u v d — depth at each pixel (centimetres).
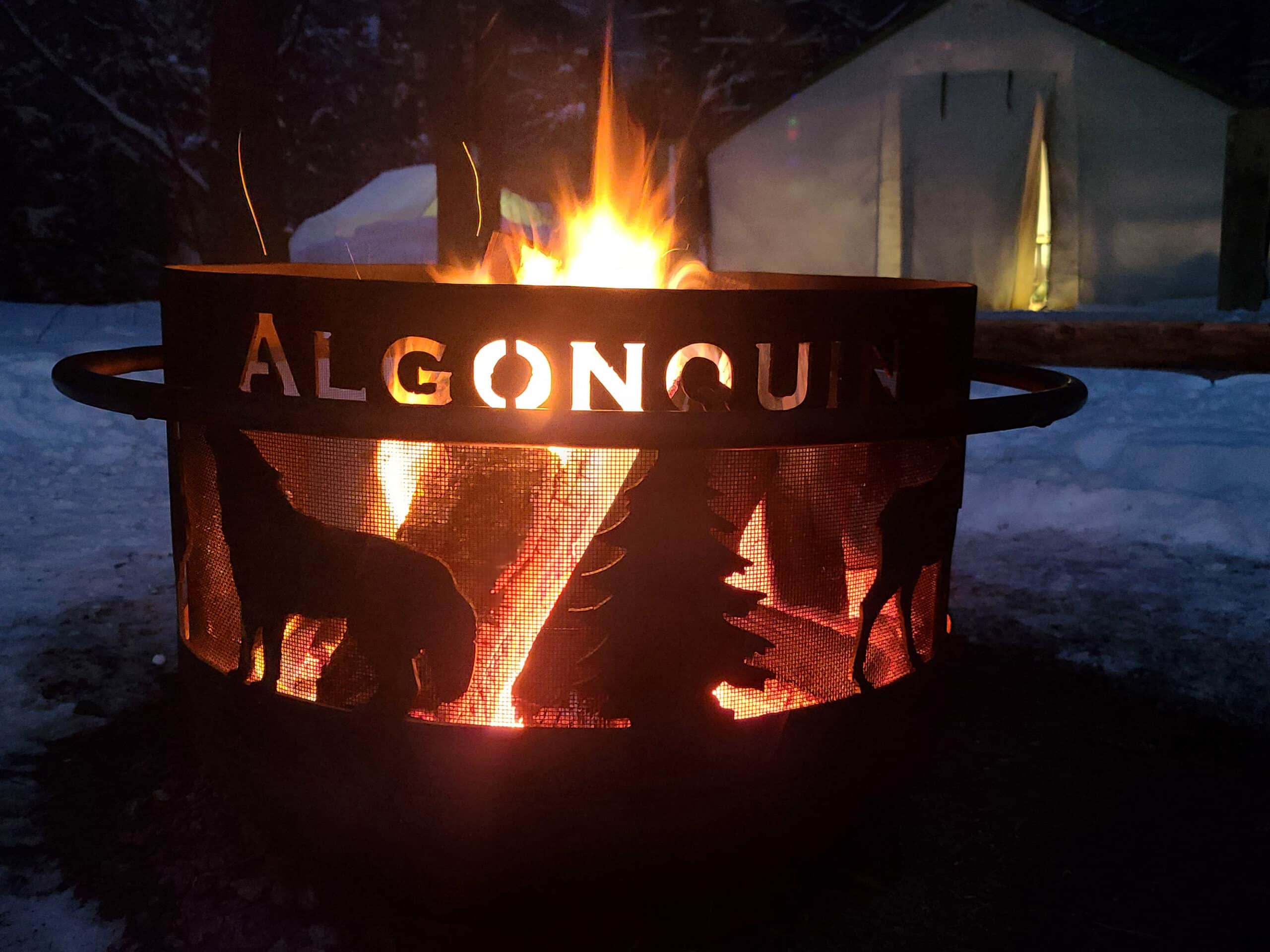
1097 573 385
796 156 1152
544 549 153
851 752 171
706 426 139
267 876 184
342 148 1955
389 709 155
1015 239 1106
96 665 281
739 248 1181
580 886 162
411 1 1919
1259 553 409
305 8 1566
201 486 176
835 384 158
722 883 171
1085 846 206
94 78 1750
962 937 177
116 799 211
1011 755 244
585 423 138
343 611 155
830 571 165
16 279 1662
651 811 157
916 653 178
